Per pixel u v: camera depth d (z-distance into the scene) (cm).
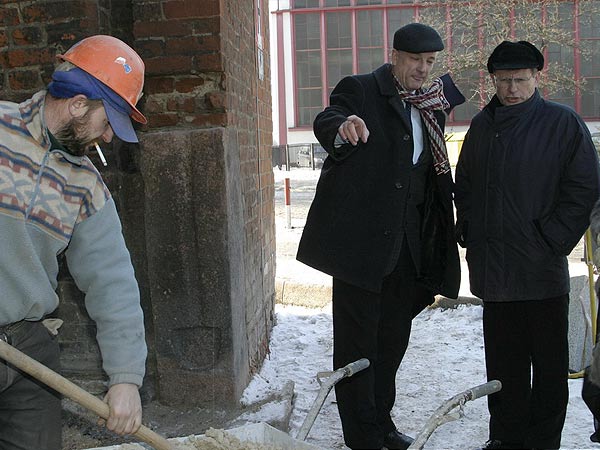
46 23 443
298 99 3409
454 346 617
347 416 384
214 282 442
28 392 256
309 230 388
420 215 392
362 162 378
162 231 443
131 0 450
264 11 651
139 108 450
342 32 3322
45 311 246
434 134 387
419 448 294
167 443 257
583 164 369
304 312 738
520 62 373
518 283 379
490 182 388
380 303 393
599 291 343
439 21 2044
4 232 226
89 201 242
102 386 458
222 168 435
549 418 391
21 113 225
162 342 449
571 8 2456
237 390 454
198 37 432
